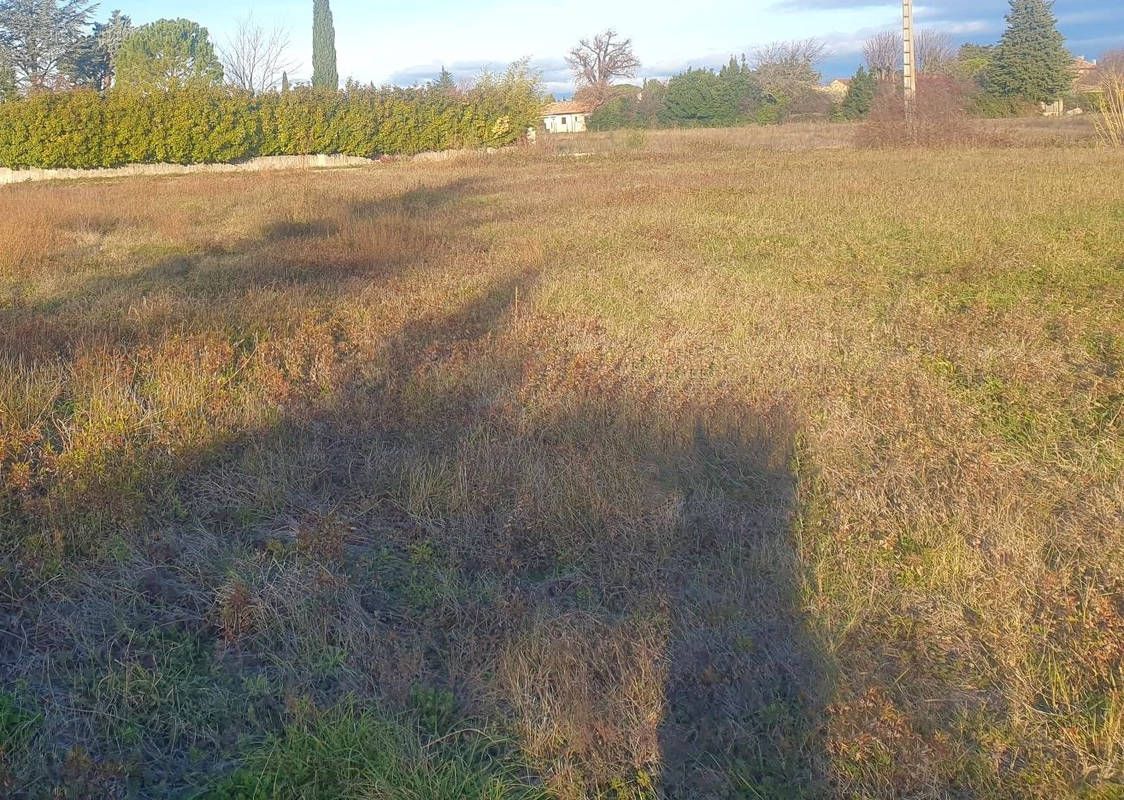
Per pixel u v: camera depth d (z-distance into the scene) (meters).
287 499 4.97
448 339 7.87
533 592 4.13
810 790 3.01
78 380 6.35
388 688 3.45
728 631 3.78
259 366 6.89
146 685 3.43
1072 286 9.52
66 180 28.80
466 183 22.98
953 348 7.48
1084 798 2.97
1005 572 4.11
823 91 63.81
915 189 16.88
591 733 3.20
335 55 53.66
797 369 6.96
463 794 2.95
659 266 10.80
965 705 3.37
